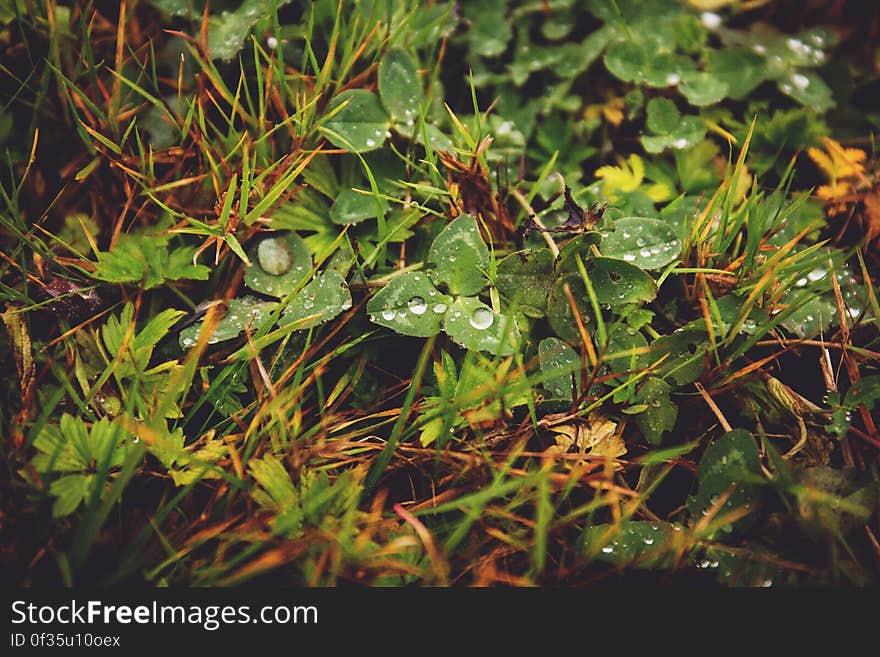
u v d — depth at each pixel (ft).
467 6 1.10
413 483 0.93
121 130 1.01
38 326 0.95
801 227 1.01
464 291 0.95
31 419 0.91
